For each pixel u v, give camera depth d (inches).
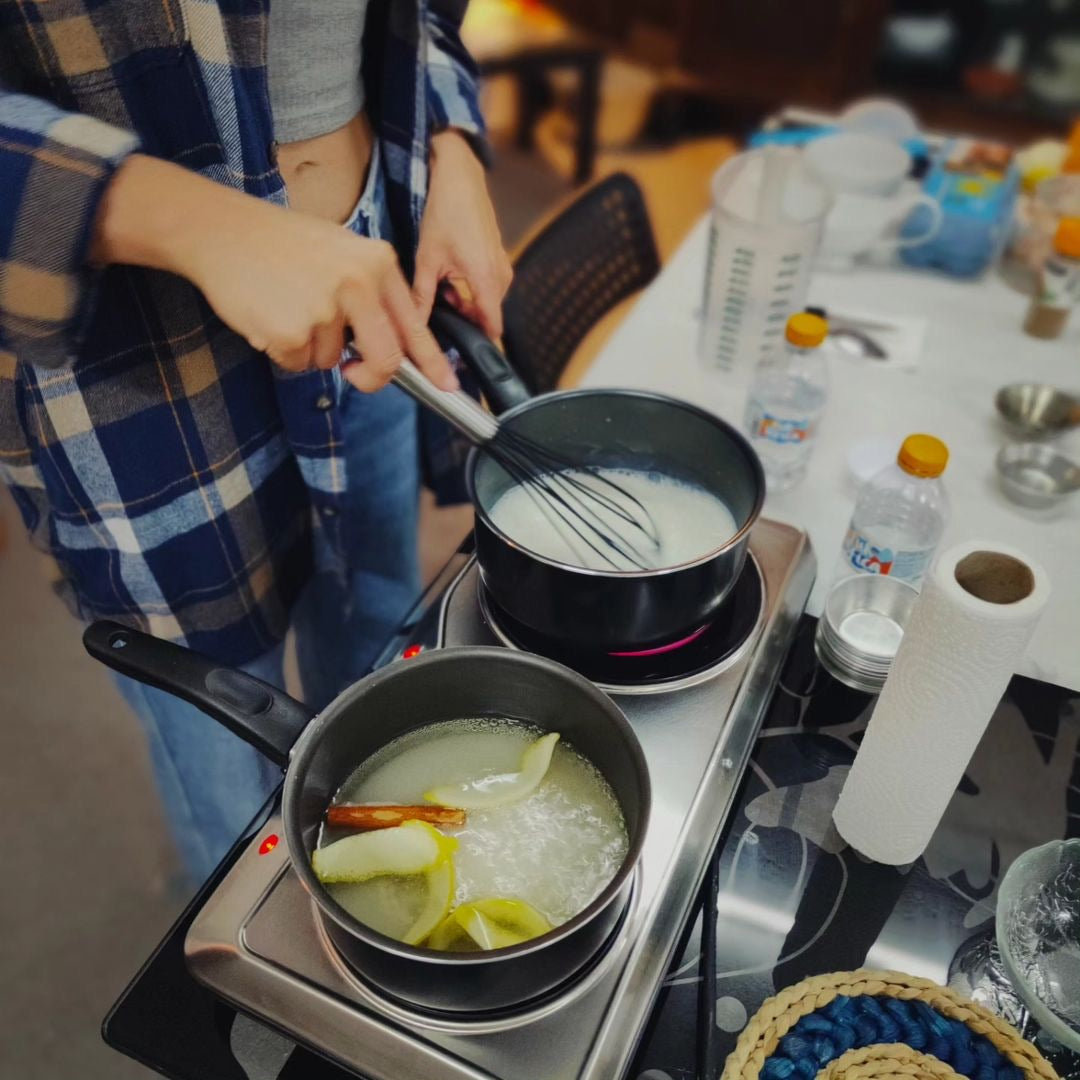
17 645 71.9
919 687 22.7
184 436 33.7
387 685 24.0
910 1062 21.6
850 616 33.2
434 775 25.2
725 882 26.7
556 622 27.0
